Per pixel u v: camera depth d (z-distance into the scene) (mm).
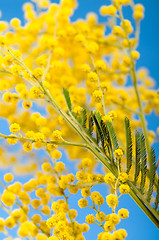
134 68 409
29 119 398
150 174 371
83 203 376
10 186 382
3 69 400
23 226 378
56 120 407
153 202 376
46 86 375
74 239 374
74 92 409
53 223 371
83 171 387
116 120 416
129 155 368
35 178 393
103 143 371
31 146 367
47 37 420
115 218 346
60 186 379
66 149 412
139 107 398
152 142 420
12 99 373
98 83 393
